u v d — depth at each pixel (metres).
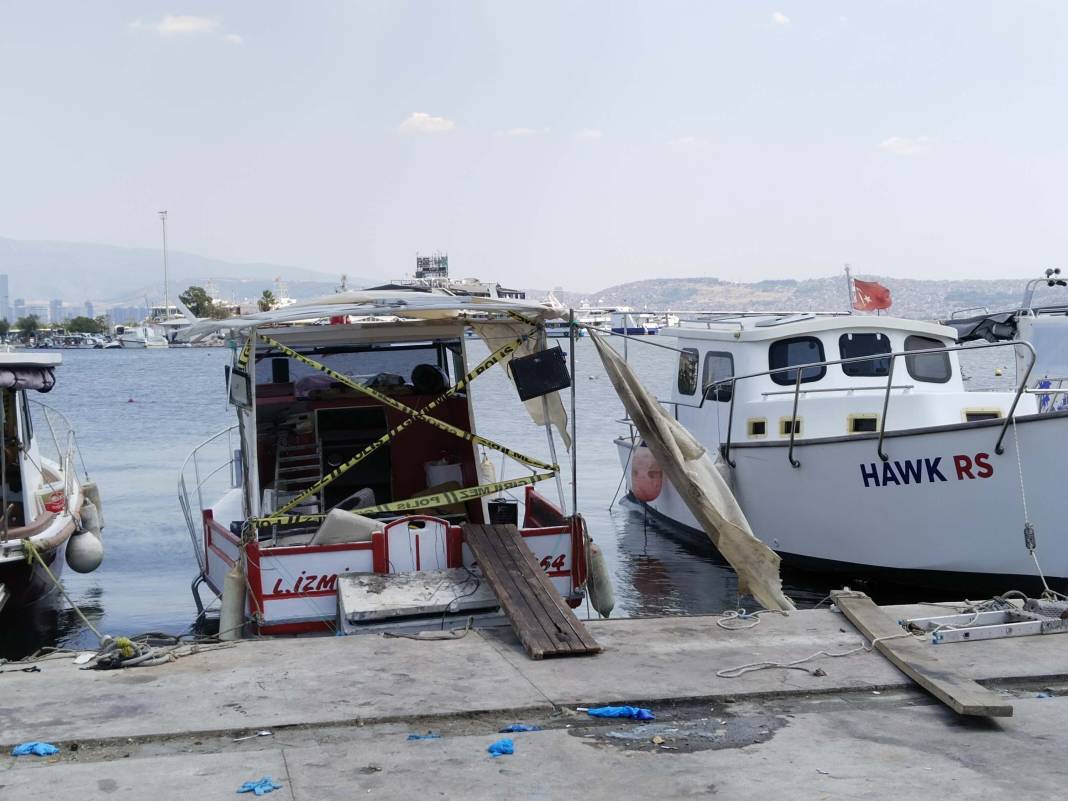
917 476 11.07
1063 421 9.96
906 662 6.79
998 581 10.83
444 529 8.80
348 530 8.89
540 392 9.23
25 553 11.18
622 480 18.47
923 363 13.52
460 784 5.08
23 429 12.83
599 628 7.76
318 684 6.44
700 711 6.18
